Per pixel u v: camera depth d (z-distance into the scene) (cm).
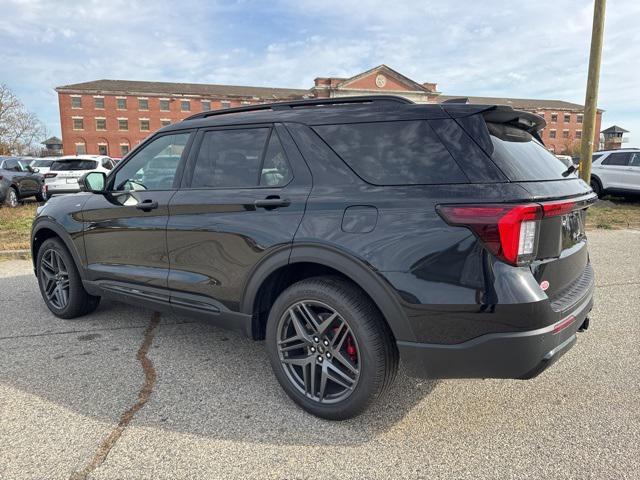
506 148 243
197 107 6381
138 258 354
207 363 344
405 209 235
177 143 341
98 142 6022
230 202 295
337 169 262
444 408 282
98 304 452
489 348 221
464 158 232
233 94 6562
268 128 294
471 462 231
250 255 284
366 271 240
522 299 214
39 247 456
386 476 222
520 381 316
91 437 252
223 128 316
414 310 231
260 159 293
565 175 274
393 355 253
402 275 232
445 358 230
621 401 288
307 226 261
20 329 412
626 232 925
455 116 243
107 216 372
